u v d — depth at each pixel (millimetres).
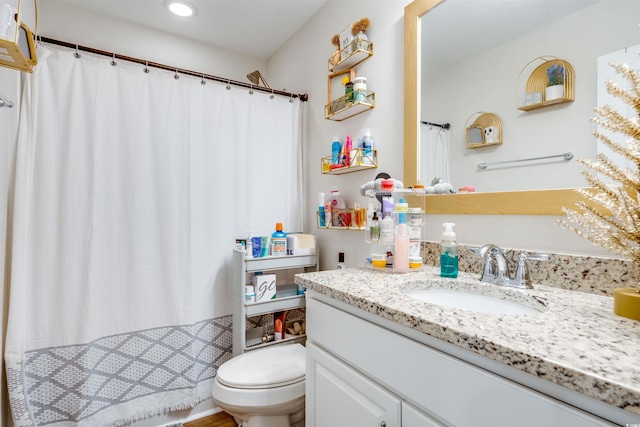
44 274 1417
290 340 1835
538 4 969
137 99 1625
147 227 1633
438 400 632
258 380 1235
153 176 1653
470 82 1148
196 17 2037
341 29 1783
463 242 1187
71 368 1449
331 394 938
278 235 1798
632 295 647
